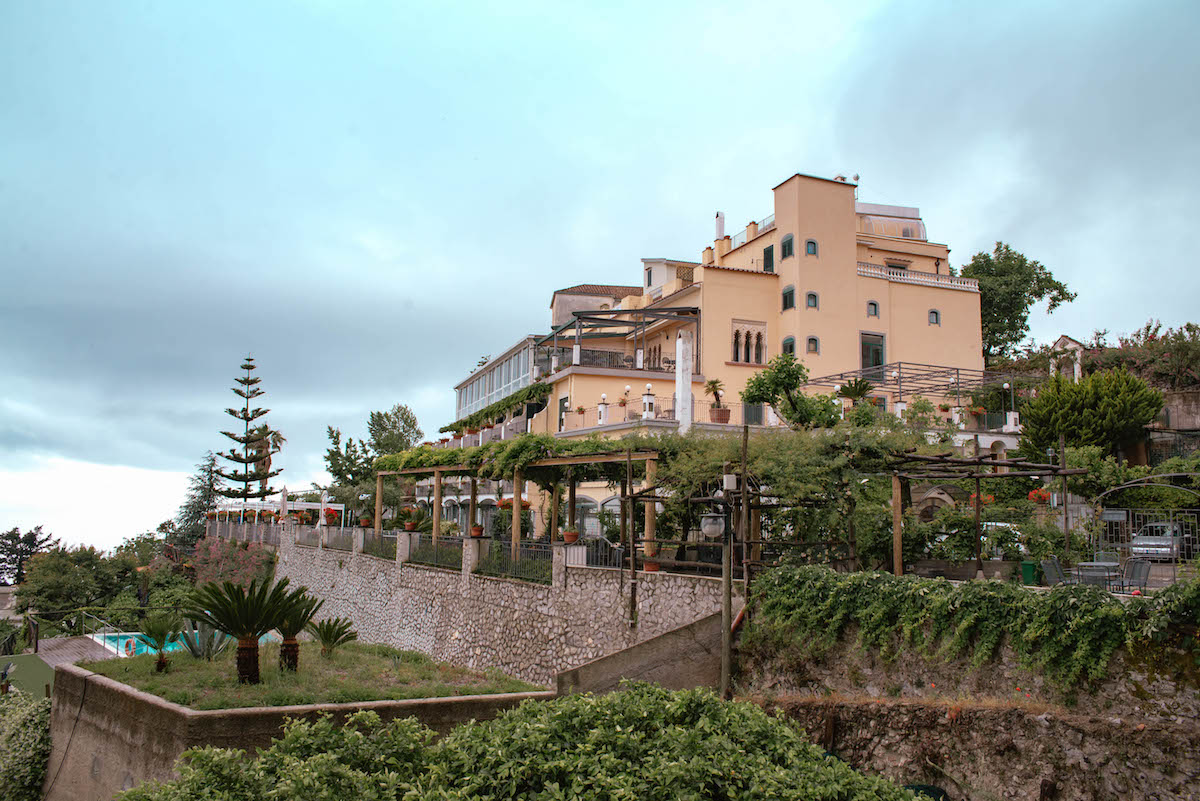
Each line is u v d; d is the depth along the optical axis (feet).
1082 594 33.88
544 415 122.72
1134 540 61.00
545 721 28.53
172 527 213.87
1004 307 173.47
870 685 41.01
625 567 60.13
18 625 138.72
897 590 40.70
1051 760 32.27
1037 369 145.28
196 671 46.98
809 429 60.85
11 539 233.55
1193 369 127.65
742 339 132.05
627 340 149.69
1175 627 30.96
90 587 145.18
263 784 25.14
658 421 96.07
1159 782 29.53
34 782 45.01
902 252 161.68
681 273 160.66
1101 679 32.45
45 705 48.34
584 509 95.66
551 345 134.41
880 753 37.76
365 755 27.45
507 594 69.21
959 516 58.59
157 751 36.94
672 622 51.98
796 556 52.39
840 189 137.49
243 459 218.79
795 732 30.09
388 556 96.32
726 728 28.55
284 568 136.46
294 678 46.37
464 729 29.40
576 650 59.57
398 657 59.57
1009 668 35.68
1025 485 86.63
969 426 111.86
